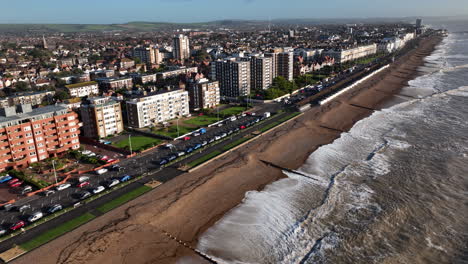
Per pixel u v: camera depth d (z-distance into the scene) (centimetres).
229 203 10256
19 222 8881
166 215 9475
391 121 17638
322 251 8131
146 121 16975
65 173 11988
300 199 10425
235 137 15338
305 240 8562
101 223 8988
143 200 10081
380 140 14962
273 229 9038
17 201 10175
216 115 18838
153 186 10925
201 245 8438
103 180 11450
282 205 10131
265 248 8325
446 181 11100
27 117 12544
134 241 8419
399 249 8100
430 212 9481
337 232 8800
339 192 10700
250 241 8581
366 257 7881
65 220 9112
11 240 8300
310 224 9169
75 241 8275
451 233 8606
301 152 13912
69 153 13662
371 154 13500
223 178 11619
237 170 12219
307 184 11325
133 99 16675
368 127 16825
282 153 13800
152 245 8338
